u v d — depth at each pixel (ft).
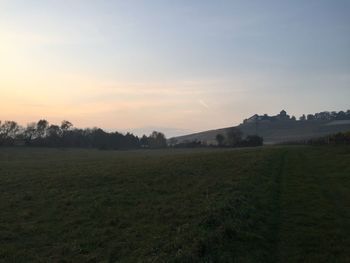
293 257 45.39
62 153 373.40
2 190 101.50
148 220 63.87
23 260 47.37
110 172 128.98
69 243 53.47
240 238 49.75
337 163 139.33
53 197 88.58
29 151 398.01
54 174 130.21
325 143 281.13
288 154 197.88
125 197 85.25
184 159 176.86
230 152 223.51
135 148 551.59
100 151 443.32
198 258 41.11
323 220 60.90
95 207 75.31
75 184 106.93
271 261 44.19
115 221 64.23
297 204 72.13
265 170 119.24
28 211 73.97
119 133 609.01
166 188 94.58
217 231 49.96
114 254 48.39
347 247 48.47
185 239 48.44
